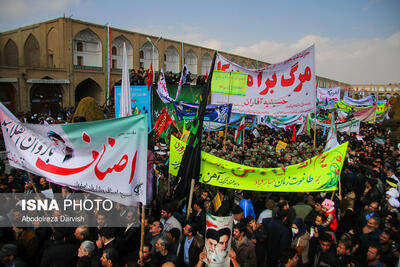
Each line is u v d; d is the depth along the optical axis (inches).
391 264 154.6
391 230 172.6
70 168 154.0
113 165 148.1
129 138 146.2
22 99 967.0
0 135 548.1
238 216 171.9
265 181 197.2
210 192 227.6
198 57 1654.8
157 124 290.4
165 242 140.5
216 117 418.0
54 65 1143.6
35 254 157.3
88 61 1200.2
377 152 411.8
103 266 135.2
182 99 665.6
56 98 1090.1
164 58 1515.7
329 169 192.5
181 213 198.8
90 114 389.7
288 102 342.6
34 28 1194.6
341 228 203.0
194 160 188.7
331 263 147.4
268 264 169.8
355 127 618.8
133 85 560.4
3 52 1359.5
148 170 179.2
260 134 621.0
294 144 439.5
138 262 138.0
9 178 231.1
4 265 134.7
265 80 352.5
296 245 156.6
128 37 1298.0
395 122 1077.8
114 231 154.0
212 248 131.9
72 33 1112.2
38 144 162.4
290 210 177.2
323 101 938.7
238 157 344.8
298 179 196.2
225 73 311.3
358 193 250.1
